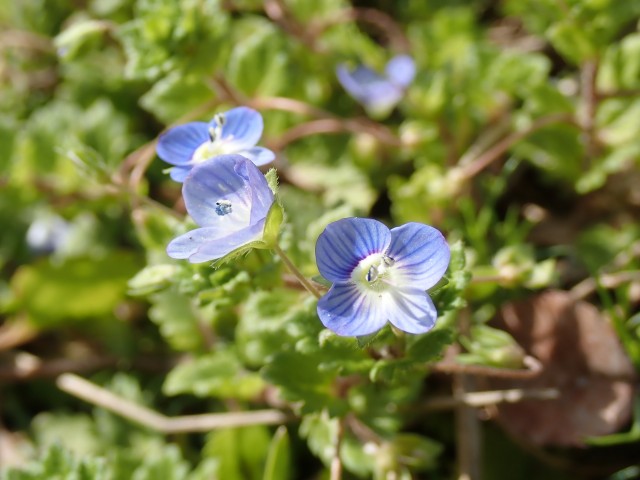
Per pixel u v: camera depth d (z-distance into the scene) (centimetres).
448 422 15
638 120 16
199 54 15
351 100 18
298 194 17
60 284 17
